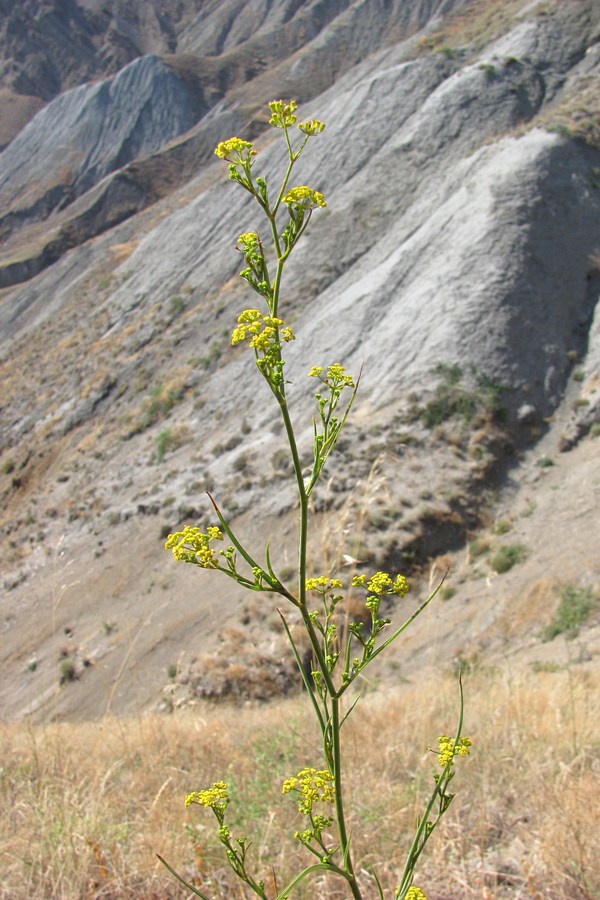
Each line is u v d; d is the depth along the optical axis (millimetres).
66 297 70688
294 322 41656
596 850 3789
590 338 33406
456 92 50062
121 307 58188
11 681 29594
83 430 47500
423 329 34219
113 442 42812
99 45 185000
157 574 31062
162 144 128125
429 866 3986
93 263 75312
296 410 34625
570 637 18844
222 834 2006
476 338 32844
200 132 115125
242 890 3756
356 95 55938
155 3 197375
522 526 26312
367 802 4684
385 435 30219
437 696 7500
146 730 7156
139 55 182125
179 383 43469
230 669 21531
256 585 1938
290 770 5426
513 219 36625
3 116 162750
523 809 4520
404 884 2016
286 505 29328
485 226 36750
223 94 135500
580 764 5062
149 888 3875
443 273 35875
